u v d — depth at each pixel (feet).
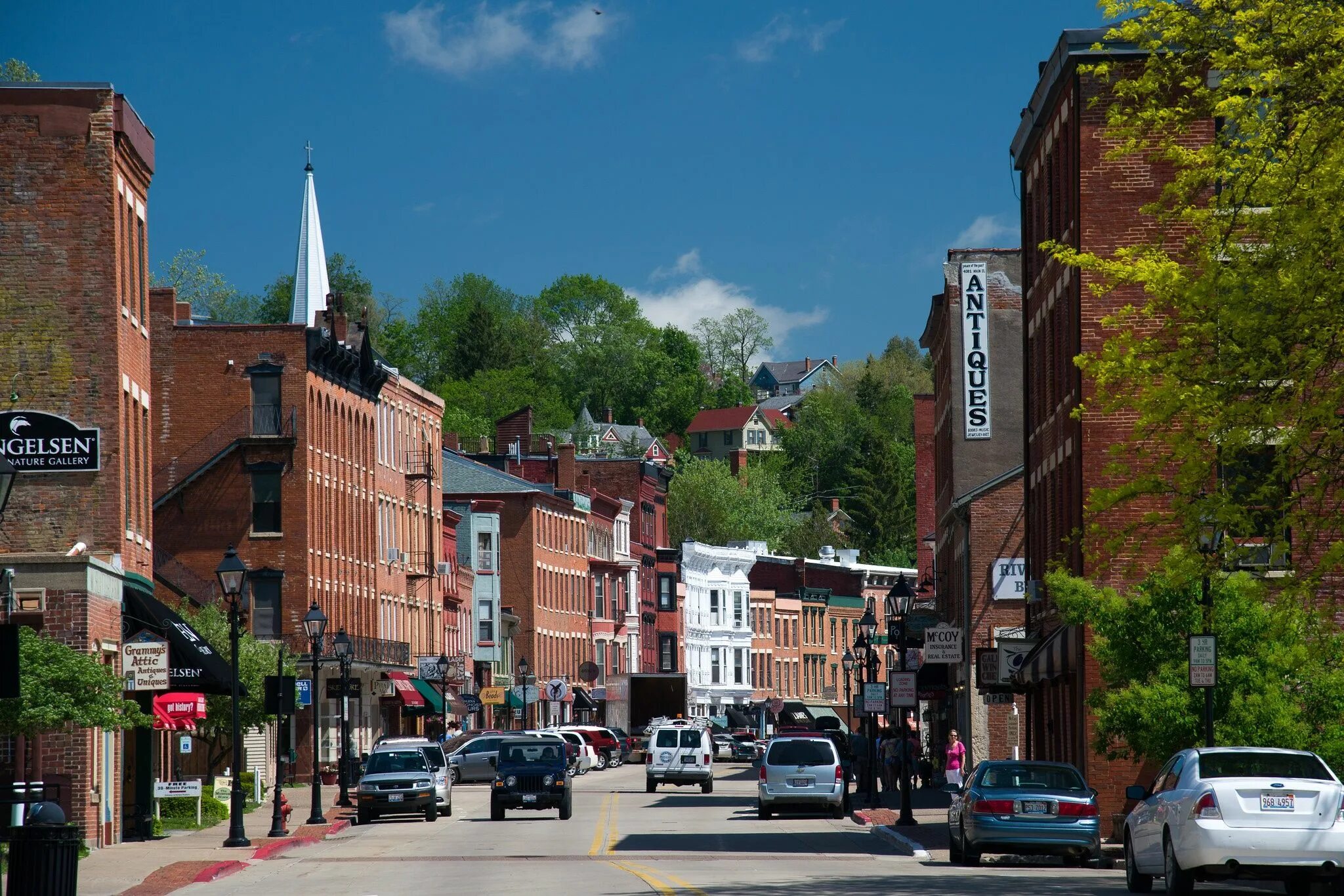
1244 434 95.35
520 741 196.65
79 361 156.87
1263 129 96.68
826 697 571.69
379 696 336.70
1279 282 94.73
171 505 297.53
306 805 228.22
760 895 95.04
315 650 196.13
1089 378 154.71
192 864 126.11
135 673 147.13
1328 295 92.94
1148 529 139.44
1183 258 150.92
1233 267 97.19
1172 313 111.34
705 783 257.34
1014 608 244.22
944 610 296.92
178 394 299.58
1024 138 191.21
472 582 422.41
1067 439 166.40
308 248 396.16
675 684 389.19
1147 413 98.32
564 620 461.78
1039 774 121.70
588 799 241.14
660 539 545.03
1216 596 124.47
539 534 443.32
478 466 445.37
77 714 118.52
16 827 84.69
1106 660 128.06
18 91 158.10
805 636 565.53
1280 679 120.78
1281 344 95.25
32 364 156.76
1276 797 87.35
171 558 289.12
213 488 297.53
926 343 339.77
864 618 216.74
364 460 336.70
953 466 271.69
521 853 139.64
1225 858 86.63
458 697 387.96
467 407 631.97
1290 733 117.19
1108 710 125.18
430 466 373.81
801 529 623.36
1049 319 179.83
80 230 157.69
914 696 173.58
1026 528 198.29
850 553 600.39
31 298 157.17
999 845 118.62
